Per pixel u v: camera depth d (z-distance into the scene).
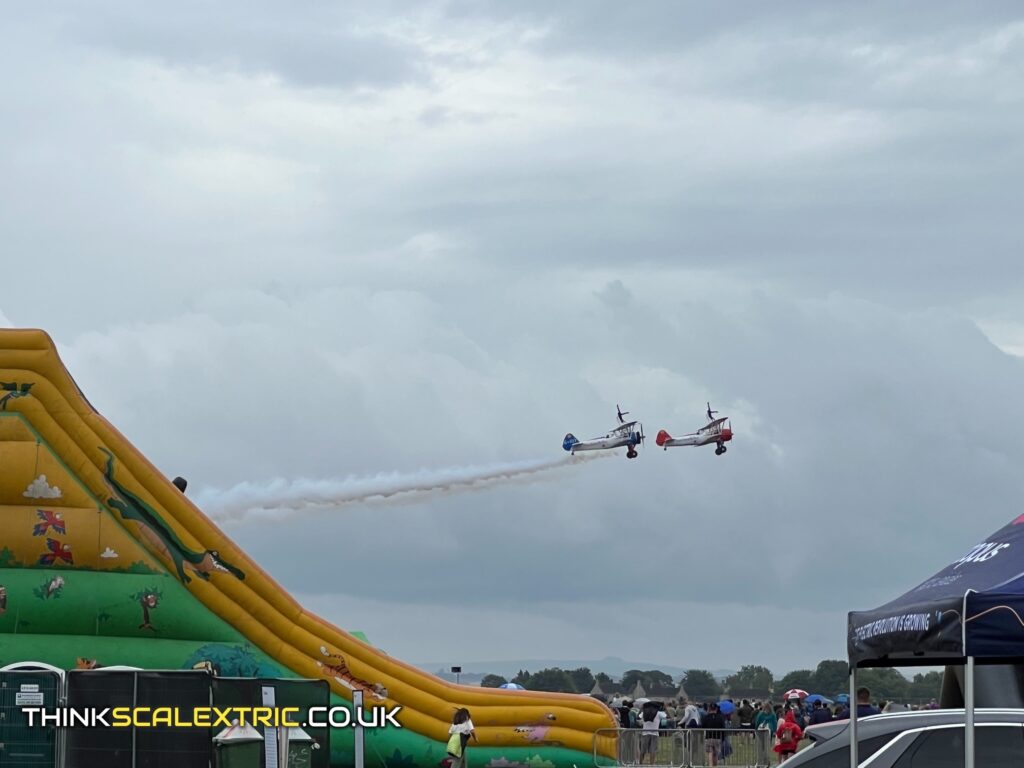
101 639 25.59
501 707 29.42
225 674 26.02
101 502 25.95
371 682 27.48
